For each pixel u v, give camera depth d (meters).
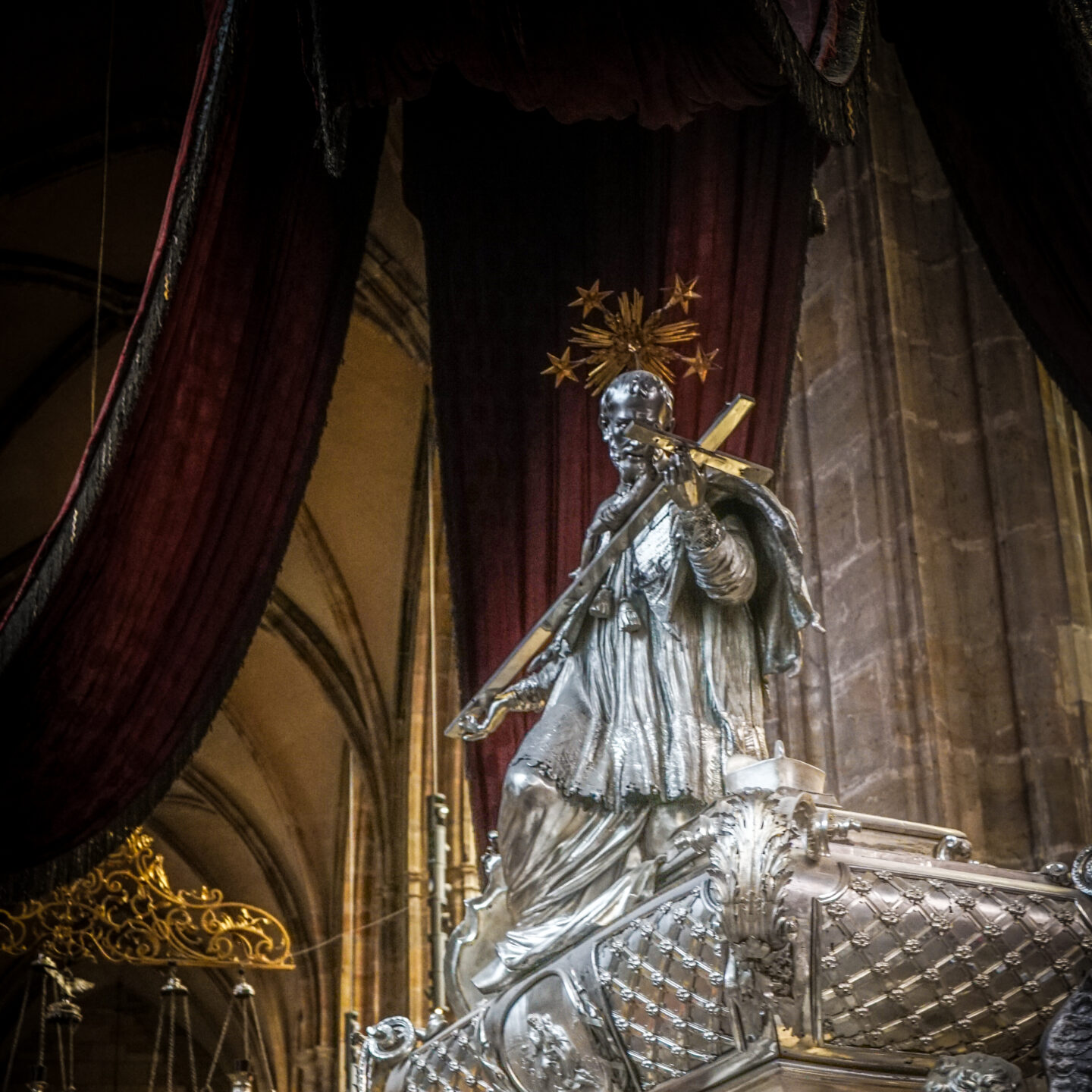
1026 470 7.68
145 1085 26.09
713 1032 3.76
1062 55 5.36
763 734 4.55
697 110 5.55
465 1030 4.34
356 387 16.86
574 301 7.14
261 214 6.72
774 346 6.57
